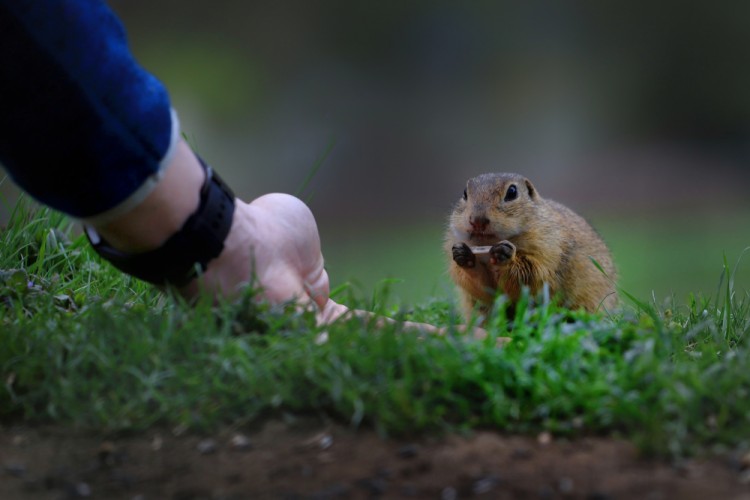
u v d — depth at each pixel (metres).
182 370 6.24
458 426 5.96
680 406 5.82
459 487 5.35
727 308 8.65
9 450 5.95
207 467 5.67
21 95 6.28
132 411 6.12
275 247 7.43
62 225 10.84
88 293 9.09
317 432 5.92
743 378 6.11
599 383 6.05
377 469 5.54
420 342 6.46
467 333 6.91
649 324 7.60
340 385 5.95
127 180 6.61
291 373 6.18
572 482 5.37
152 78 6.86
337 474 5.51
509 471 5.50
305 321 6.89
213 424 6.04
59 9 6.26
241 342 6.38
